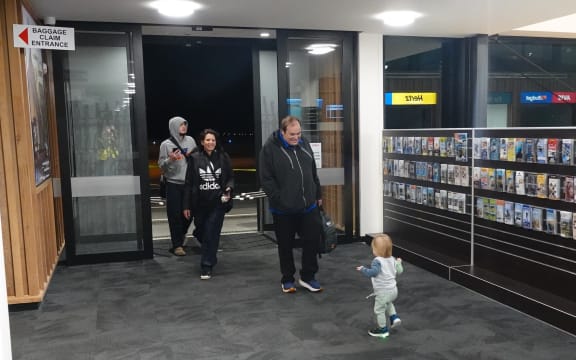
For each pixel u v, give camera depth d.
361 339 3.36
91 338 3.44
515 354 3.09
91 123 5.48
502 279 4.21
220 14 5.08
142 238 5.67
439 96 6.87
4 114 3.83
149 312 3.94
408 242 5.77
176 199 5.76
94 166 5.52
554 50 7.79
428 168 5.33
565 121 7.98
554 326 3.51
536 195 3.90
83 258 5.44
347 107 6.22
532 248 3.99
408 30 6.04
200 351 3.20
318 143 6.22
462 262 4.81
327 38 6.06
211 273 4.98
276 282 4.71
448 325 3.57
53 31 3.89
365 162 6.35
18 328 3.64
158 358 3.11
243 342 3.33
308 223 4.28
